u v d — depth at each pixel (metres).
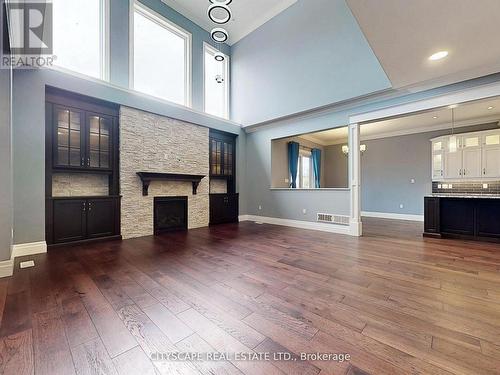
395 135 7.38
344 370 1.19
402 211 7.25
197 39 5.95
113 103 4.17
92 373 1.18
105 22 4.30
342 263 2.88
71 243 3.67
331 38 4.73
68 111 3.74
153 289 2.14
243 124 6.50
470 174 6.03
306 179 8.36
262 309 1.80
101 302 1.90
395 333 1.50
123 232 4.28
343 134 7.83
